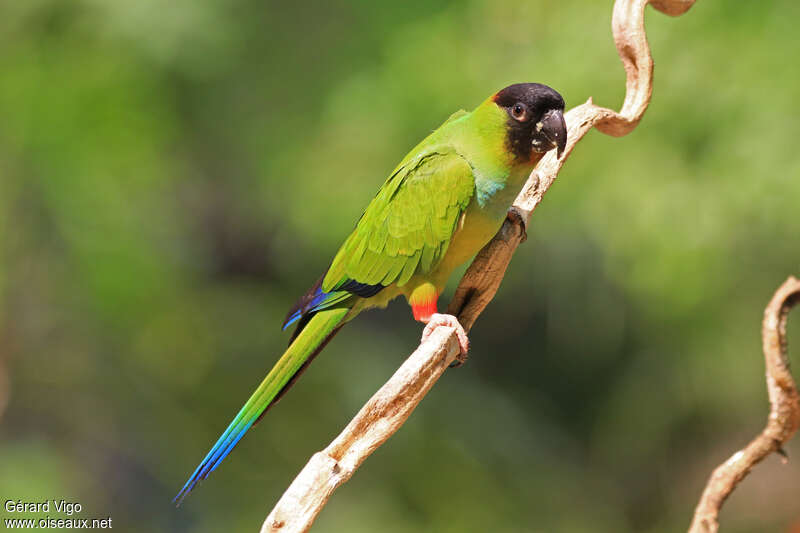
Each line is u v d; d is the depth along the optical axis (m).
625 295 13.70
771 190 9.98
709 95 10.42
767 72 10.08
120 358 13.06
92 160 12.52
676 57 10.60
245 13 13.78
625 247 10.98
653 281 10.96
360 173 12.36
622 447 15.86
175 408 13.27
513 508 13.98
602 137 11.00
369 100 12.42
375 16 13.19
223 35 13.16
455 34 12.04
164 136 13.12
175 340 13.12
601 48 10.63
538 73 11.01
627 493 16.20
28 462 11.66
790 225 10.18
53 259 12.63
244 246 16.77
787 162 9.90
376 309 16.56
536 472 14.92
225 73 13.73
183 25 12.88
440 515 13.30
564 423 16.92
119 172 12.62
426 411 14.26
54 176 12.48
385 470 13.51
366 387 14.08
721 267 10.96
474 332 17.34
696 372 12.99
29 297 12.50
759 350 11.81
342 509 13.12
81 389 12.80
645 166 10.65
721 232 10.46
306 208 12.74
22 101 12.58
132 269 12.62
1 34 12.95
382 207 5.53
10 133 12.54
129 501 12.88
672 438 15.41
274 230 16.05
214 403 13.34
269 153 13.59
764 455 3.44
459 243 5.48
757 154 10.04
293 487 2.97
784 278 11.09
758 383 12.58
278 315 14.40
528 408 16.81
